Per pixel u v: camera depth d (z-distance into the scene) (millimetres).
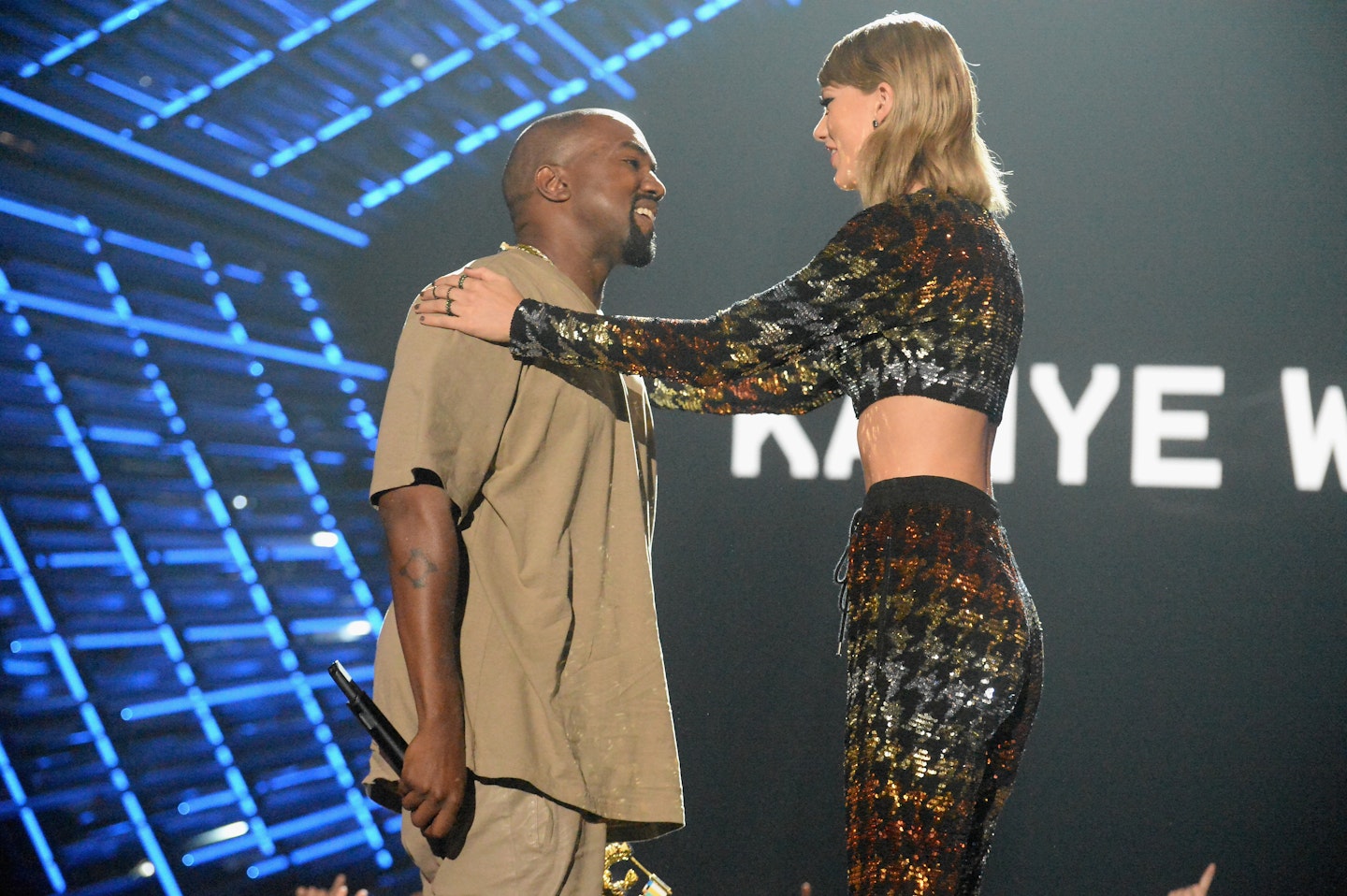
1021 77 11867
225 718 11008
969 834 3697
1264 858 10727
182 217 12852
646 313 12492
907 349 3678
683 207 12547
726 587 11977
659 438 12211
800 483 12000
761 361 3795
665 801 3846
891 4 12312
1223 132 11469
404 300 13156
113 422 12117
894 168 3877
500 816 3627
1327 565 10891
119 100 12312
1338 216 11180
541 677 3725
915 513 3527
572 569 3910
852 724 3514
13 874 9383
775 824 11594
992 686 3383
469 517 3859
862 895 3396
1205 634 11031
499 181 13141
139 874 9703
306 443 12945
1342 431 10961
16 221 12141
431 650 3549
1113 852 10969
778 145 12508
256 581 11883
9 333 11758
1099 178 11633
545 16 12438
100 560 11273
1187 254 11391
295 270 13266
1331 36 11336
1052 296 11570
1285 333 11141
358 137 12938
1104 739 11094
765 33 12578
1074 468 11383
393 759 3518
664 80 12672
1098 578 11242
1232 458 11133
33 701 10305
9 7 11672
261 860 10188
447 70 12703
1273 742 10828
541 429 3891
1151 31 11680
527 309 3773
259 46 12281
